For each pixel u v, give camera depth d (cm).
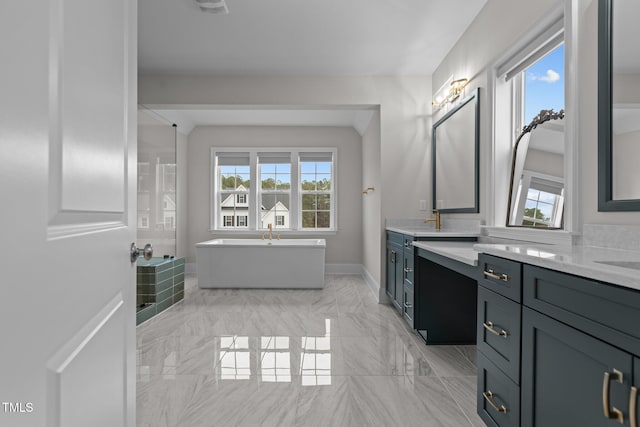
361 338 305
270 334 314
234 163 632
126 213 100
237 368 246
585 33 177
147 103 436
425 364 254
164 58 390
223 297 449
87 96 72
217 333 317
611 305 90
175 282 418
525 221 239
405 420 184
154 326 336
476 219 306
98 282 78
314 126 630
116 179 91
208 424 180
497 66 272
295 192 634
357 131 628
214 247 497
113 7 89
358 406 198
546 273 118
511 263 142
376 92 437
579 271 101
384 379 230
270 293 471
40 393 53
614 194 158
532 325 127
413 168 435
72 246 65
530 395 128
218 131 630
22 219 49
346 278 579
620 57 155
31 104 52
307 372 239
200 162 629
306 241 569
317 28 327
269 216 643
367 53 378
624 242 153
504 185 273
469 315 295
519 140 253
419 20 314
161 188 457
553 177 214
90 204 74
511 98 271
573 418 105
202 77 437
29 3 51
